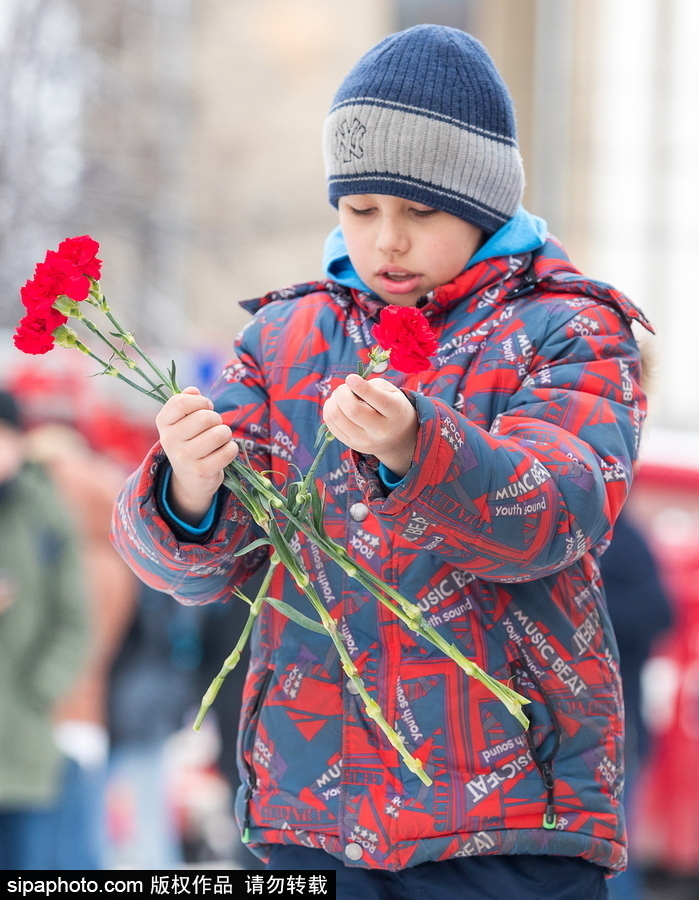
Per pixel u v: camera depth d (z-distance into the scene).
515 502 3.23
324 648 3.65
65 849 8.35
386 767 3.57
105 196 18.56
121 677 9.09
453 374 3.66
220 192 21.77
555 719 3.59
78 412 10.99
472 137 3.71
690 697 9.56
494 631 3.58
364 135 3.70
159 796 9.23
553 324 3.68
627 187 22.88
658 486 11.97
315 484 3.67
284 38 23.75
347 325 3.86
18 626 8.28
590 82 22.83
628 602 7.81
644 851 9.59
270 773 3.70
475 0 23.42
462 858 3.59
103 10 19.08
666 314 22.92
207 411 3.32
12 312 17.22
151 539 3.49
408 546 3.58
